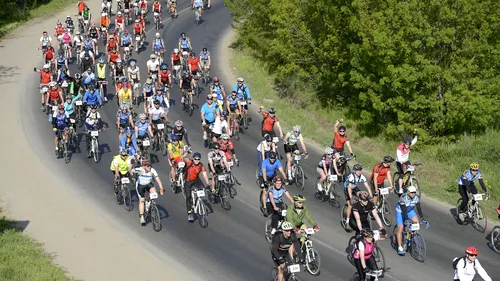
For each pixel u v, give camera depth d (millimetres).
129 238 35500
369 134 53562
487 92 48625
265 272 31688
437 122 48906
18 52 75312
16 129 52844
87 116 46688
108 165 46000
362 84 52188
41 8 95688
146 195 36438
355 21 53156
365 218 30422
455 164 45938
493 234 34250
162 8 93500
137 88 57625
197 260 32969
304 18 61656
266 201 32406
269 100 61688
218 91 51562
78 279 30984
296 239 27156
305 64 64188
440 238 35688
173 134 40906
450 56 49500
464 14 48156
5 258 32000
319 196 40594
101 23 78000
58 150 47562
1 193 41469
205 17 89000
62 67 60438
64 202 40188
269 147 39625
